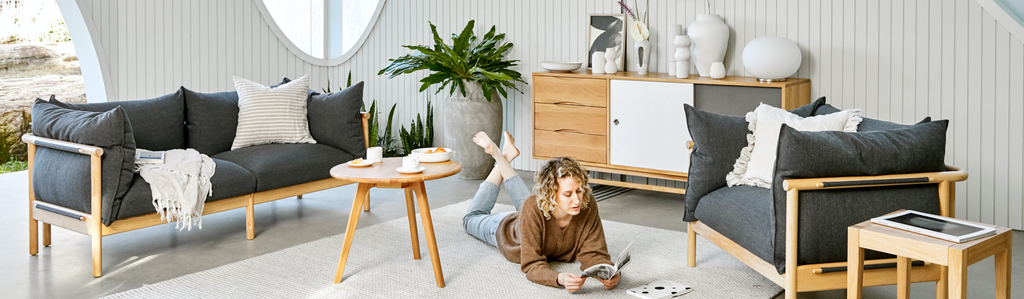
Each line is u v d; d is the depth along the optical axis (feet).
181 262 11.50
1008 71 13.21
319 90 22.53
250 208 12.88
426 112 21.08
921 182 8.59
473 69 17.84
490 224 11.90
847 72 14.89
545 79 16.97
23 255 11.84
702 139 10.71
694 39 15.48
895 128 9.52
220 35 19.81
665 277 10.51
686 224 13.98
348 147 15.14
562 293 9.78
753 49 14.35
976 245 6.80
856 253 7.63
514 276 10.53
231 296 9.80
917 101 14.23
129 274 10.88
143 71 18.31
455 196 16.55
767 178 10.27
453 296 9.73
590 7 17.85
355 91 15.21
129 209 11.07
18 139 28.27
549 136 17.12
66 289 10.21
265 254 11.75
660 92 15.38
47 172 11.44
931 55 13.97
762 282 10.28
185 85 19.19
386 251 11.91
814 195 8.47
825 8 14.97
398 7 21.16
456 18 20.12
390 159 11.78
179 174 11.76
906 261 7.51
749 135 10.77
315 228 13.65
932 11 13.87
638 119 15.75
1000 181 13.56
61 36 29.12
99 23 17.42
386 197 16.46
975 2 13.41
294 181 13.71
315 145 14.87
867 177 8.57
